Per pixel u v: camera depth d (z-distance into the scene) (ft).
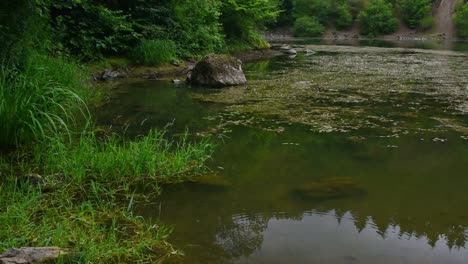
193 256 7.79
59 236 8.07
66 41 29.40
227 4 49.98
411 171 12.39
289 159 13.51
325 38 131.23
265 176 12.00
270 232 8.71
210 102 22.56
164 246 8.15
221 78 28.04
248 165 12.91
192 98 23.65
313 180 11.70
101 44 30.63
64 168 11.48
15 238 7.86
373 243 8.28
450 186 11.27
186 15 40.19
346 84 28.73
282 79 31.27
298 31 145.18
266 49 58.70
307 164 13.03
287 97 23.94
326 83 29.22
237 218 9.39
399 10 150.30
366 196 10.61
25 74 15.37
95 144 13.14
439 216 9.50
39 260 6.75
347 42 99.81
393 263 7.54
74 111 18.71
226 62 28.89
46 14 24.40
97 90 24.88
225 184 11.42
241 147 14.76
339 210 9.82
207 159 13.48
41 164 12.07
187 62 37.22
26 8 16.85
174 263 7.55
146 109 20.61
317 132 16.74
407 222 9.22
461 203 10.19
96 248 7.81
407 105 21.81
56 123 14.79
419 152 14.19
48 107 14.26
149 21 36.17
